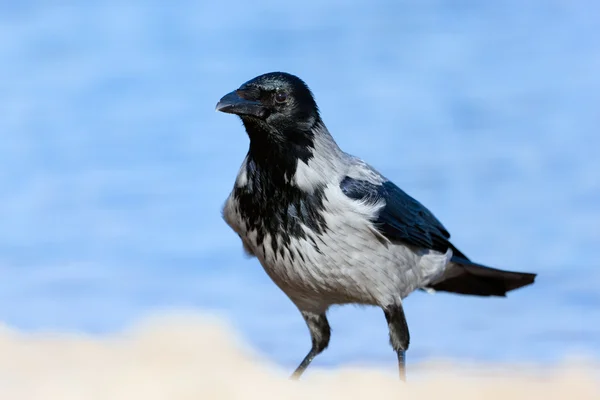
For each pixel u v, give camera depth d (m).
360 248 12.30
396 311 12.75
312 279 12.41
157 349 9.83
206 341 10.10
